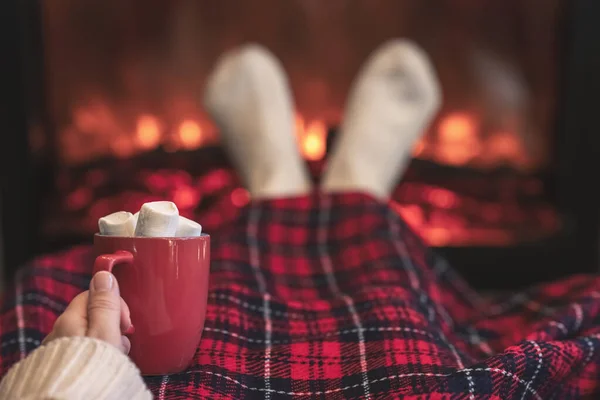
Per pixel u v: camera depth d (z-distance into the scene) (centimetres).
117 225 48
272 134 125
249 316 62
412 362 52
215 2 186
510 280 174
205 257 49
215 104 129
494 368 49
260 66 130
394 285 71
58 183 180
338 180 119
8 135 164
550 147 184
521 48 187
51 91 182
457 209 181
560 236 174
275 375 54
